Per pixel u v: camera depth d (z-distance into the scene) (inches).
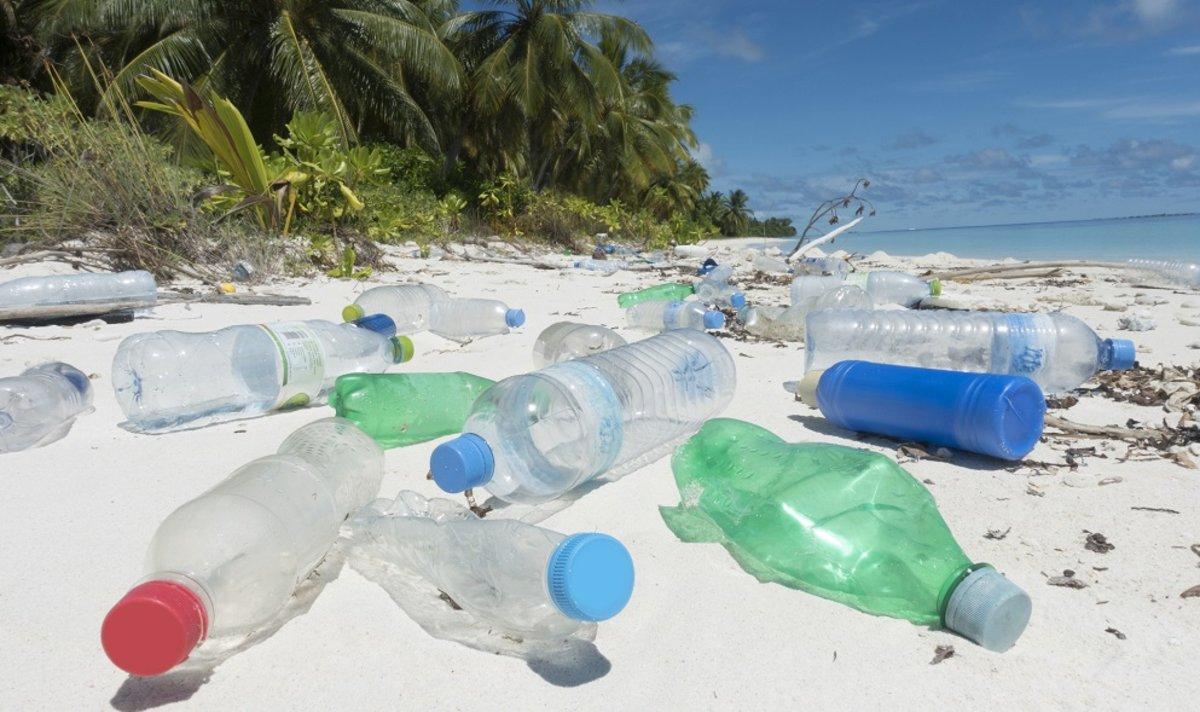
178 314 48.9
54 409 26.7
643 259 114.9
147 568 12.8
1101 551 17.8
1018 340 30.6
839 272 80.9
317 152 87.0
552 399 20.2
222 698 12.9
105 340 40.7
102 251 61.8
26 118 69.2
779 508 17.7
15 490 21.6
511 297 63.7
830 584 16.1
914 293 56.5
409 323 47.2
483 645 14.3
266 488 15.0
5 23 142.6
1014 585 14.2
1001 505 20.3
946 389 23.5
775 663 13.8
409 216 111.1
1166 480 21.9
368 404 25.0
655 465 23.3
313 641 14.4
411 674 13.5
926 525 16.6
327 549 16.7
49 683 13.2
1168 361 37.5
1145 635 14.6
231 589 12.9
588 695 13.0
